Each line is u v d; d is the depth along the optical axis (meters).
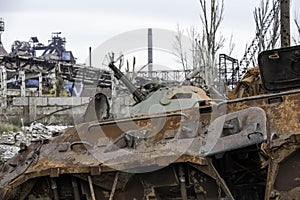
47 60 38.53
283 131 6.72
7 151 19.55
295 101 7.01
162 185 7.37
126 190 7.54
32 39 64.94
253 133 6.68
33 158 8.08
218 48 26.14
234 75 23.83
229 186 7.54
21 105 33.72
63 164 7.61
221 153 6.85
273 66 8.01
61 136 8.30
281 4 12.48
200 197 7.26
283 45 12.45
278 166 6.61
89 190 7.73
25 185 7.84
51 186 7.75
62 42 64.62
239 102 7.36
